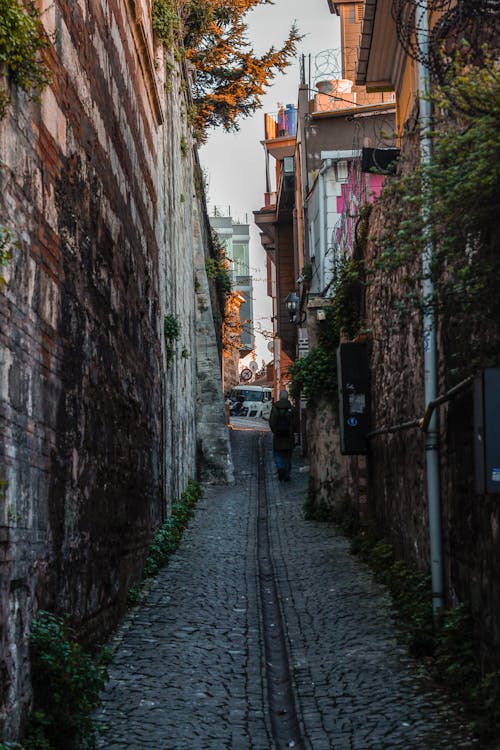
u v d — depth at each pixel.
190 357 21.69
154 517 13.11
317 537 15.59
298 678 7.66
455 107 5.69
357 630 9.14
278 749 6.14
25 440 5.49
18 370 5.35
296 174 34.06
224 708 6.82
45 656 5.42
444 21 6.68
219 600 10.65
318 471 17.80
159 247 14.82
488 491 5.71
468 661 7.09
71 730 5.50
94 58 8.41
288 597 10.98
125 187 10.48
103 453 8.42
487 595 6.73
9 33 5.07
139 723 6.33
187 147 22.06
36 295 5.85
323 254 25.22
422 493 9.72
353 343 14.45
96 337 8.12
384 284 12.20
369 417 14.33
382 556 11.69
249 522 17.20
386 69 16.66
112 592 8.90
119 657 8.02
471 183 5.34
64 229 6.79
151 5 14.77
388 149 14.37
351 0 32.84
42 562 5.89
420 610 8.67
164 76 16.27
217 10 26.17
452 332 8.02
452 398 7.89
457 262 6.69
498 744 5.68
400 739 6.00
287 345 42.12
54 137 6.48
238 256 72.12
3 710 4.79
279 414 23.41
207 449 23.61
